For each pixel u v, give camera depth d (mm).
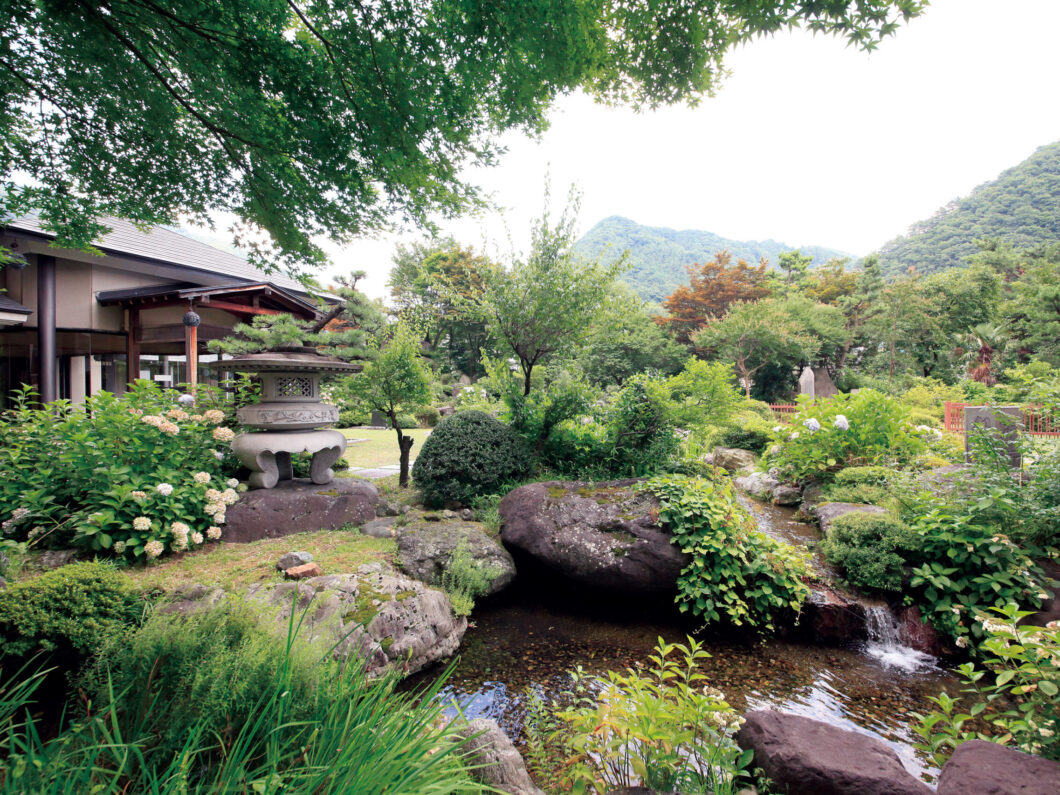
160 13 2492
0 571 3191
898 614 4102
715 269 36062
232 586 3357
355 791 1256
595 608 4520
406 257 29766
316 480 5305
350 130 3096
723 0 2383
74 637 2451
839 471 6668
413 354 6234
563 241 6297
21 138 3268
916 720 2982
